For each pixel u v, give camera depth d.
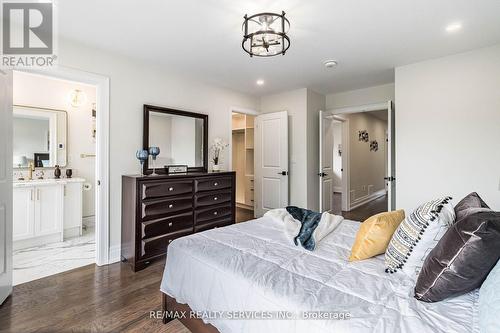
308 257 1.49
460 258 0.95
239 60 3.01
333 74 3.50
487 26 2.23
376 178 7.41
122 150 2.89
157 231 2.75
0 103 1.91
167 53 2.81
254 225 2.16
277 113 4.43
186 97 3.55
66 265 2.73
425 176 3.00
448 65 2.86
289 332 1.02
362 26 2.24
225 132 4.12
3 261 1.99
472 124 2.72
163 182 2.79
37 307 1.96
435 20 2.14
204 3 1.91
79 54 2.54
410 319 0.92
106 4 1.91
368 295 1.08
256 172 4.80
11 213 2.08
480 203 1.38
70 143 4.04
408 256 1.24
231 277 1.31
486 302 0.83
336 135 7.82
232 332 1.25
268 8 1.97
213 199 3.33
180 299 1.63
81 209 3.76
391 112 3.47
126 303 2.02
